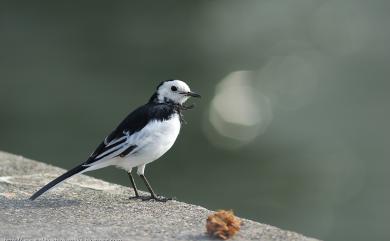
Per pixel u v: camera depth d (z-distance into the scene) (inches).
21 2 983.6
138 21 969.5
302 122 787.4
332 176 694.5
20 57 863.7
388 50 961.5
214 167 703.1
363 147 751.7
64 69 848.3
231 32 978.7
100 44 916.6
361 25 1012.5
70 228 265.3
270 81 877.2
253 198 651.5
